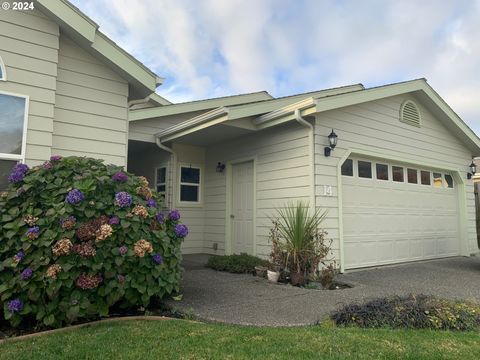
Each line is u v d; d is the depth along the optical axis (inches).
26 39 197.0
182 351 116.1
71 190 151.5
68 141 213.6
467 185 419.2
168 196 376.2
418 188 364.8
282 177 294.8
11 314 133.1
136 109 346.0
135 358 110.2
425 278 263.4
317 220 260.1
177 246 180.1
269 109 301.3
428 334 139.4
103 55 222.8
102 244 147.3
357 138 302.7
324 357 113.0
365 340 129.1
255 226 317.1
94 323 144.5
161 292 165.2
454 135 409.1
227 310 171.9
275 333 136.5
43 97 199.2
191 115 389.4
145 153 427.8
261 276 256.7
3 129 186.9
